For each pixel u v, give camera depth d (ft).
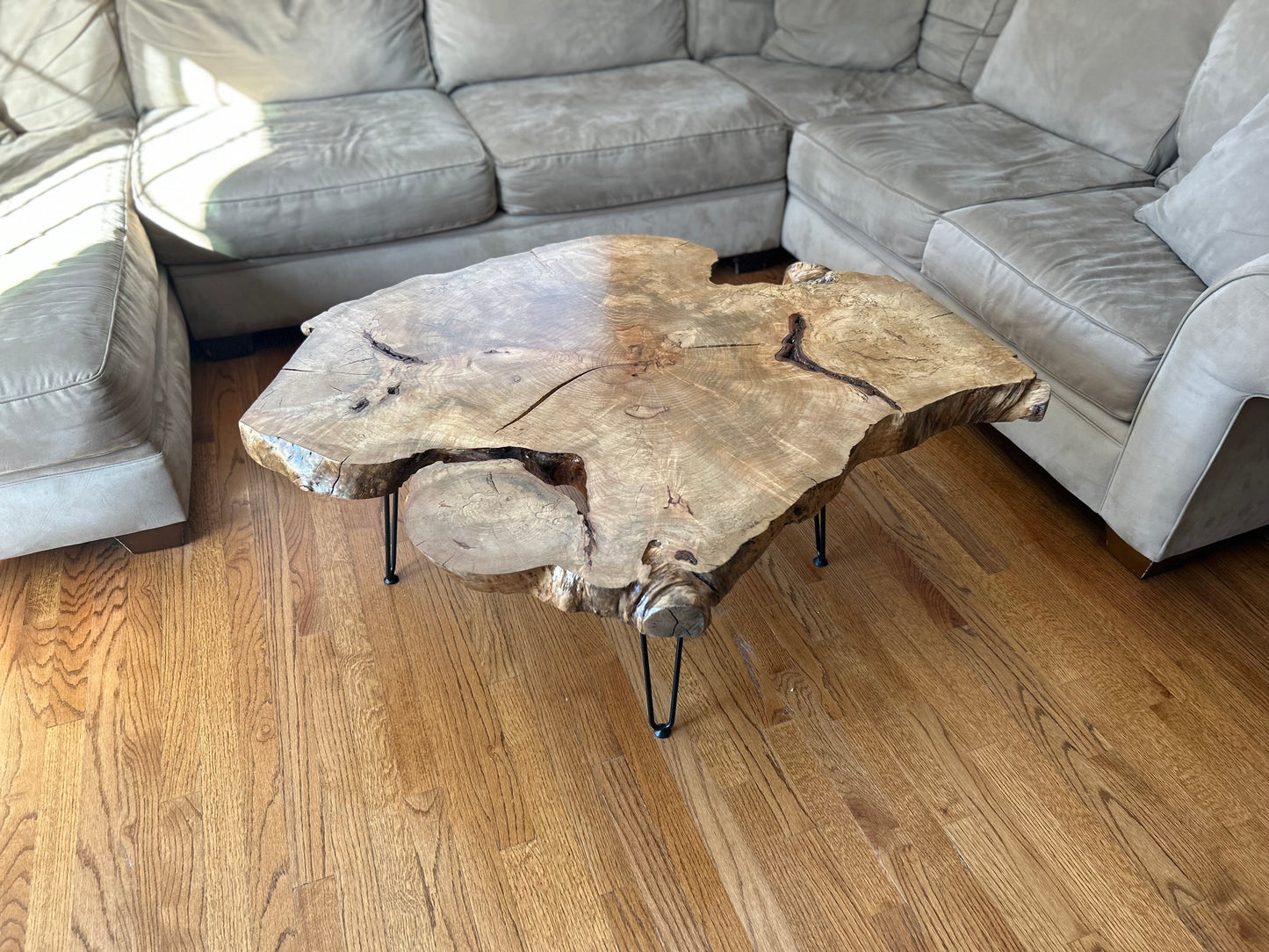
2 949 3.87
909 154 7.15
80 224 6.29
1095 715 4.77
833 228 7.95
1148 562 5.49
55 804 4.42
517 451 3.89
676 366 4.34
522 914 3.98
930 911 3.96
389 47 8.38
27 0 7.52
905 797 4.41
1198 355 4.64
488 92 8.58
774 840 4.24
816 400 4.09
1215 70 6.15
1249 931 3.86
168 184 6.81
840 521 6.05
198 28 7.91
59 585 5.64
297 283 7.43
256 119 7.84
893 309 4.81
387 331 4.68
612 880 4.09
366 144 7.31
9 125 7.69
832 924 3.92
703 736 4.71
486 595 5.55
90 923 3.96
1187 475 4.93
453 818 4.35
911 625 5.30
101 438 5.15
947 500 6.22
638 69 9.05
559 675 5.05
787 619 5.35
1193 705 4.82
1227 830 4.24
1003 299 5.89
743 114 8.04
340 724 4.79
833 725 4.75
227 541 5.95
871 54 9.07
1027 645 5.17
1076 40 7.37
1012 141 7.45
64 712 4.87
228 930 3.93
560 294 5.00
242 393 7.35
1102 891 4.01
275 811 4.38
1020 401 4.31
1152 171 6.94
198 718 4.83
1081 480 5.68
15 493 5.22
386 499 5.36
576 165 7.54
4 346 5.03
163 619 5.40
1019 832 4.25
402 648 5.21
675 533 3.42
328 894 4.05
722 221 8.45
